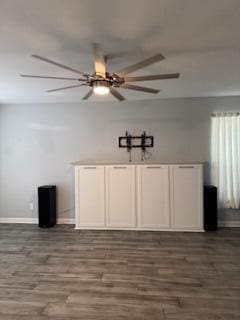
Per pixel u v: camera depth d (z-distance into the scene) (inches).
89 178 185.9
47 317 86.7
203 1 68.6
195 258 133.5
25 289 104.5
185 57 108.0
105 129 201.3
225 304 93.4
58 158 204.7
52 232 180.7
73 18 76.4
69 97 185.2
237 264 126.2
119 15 75.0
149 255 137.9
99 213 185.8
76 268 123.1
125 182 183.3
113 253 141.1
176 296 98.7
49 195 192.1
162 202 181.0
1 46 95.6
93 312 89.2
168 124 196.2
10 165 206.8
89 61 111.7
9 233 179.5
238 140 188.4
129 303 94.3
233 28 83.2
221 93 180.4
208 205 179.6
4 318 86.4
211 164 192.5
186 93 179.6
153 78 98.4
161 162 180.4
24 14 74.0
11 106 205.8
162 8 71.7
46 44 94.1
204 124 193.2
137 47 97.0
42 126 205.0
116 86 106.2
